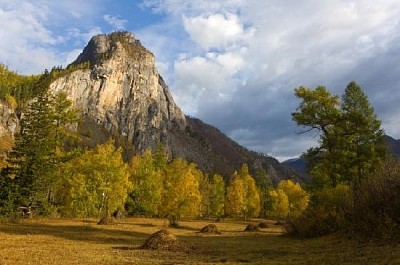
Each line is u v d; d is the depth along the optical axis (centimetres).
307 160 3272
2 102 13538
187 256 1644
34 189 4219
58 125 4969
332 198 2678
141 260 1477
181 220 6053
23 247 1812
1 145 11588
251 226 3862
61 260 1426
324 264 1260
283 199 7712
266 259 1509
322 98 3136
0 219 3662
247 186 7769
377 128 3266
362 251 1517
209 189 7538
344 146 3194
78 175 4419
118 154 4647
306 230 2542
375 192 2034
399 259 1241
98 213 4503
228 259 1535
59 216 4647
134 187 5669
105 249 1844
